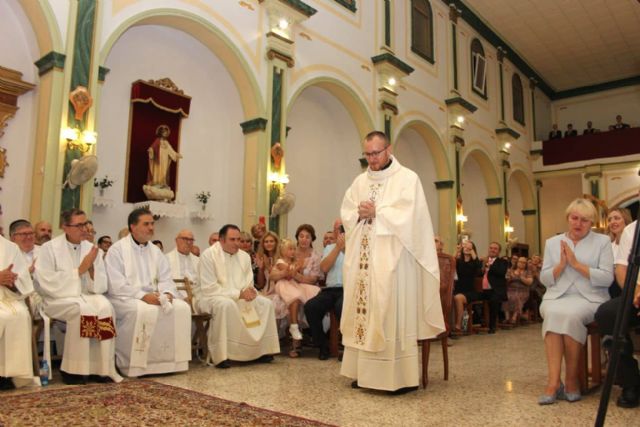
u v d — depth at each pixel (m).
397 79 11.64
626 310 1.86
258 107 8.48
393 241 3.67
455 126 13.79
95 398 3.23
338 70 10.20
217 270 5.05
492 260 9.15
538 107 20.12
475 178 16.47
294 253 5.85
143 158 7.71
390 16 11.82
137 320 4.13
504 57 17.52
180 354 4.35
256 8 8.66
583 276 3.63
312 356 5.40
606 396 1.82
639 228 1.89
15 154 6.40
